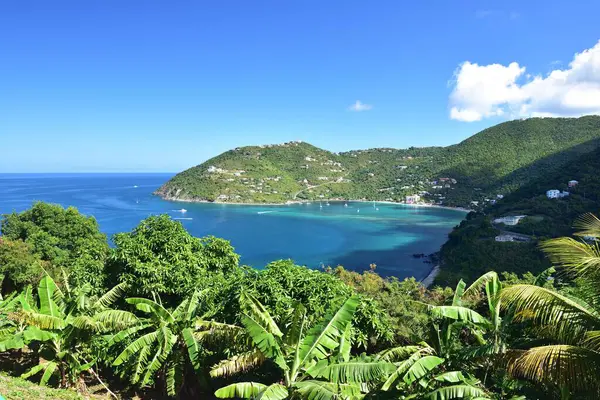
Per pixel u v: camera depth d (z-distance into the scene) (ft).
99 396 45.85
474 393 27.81
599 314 24.81
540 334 30.60
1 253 89.92
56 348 43.42
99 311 46.50
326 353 31.04
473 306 47.78
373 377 27.45
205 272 54.75
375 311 45.70
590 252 24.04
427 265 260.83
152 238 54.54
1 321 53.88
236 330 37.27
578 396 26.40
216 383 48.80
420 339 44.21
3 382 37.42
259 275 45.03
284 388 28.43
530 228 283.18
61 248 113.60
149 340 40.32
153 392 49.21
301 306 33.32
